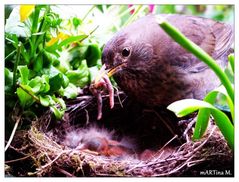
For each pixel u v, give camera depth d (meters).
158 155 0.44
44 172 0.40
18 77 0.43
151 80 0.46
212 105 0.39
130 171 0.40
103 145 0.46
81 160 0.40
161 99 0.47
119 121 0.49
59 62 0.45
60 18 0.44
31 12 0.44
